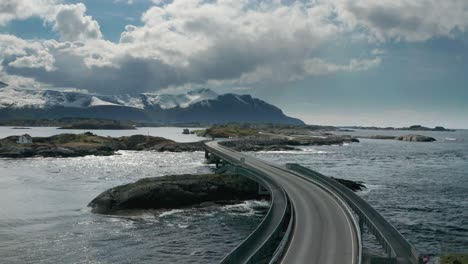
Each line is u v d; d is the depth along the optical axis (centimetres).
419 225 6806
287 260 3866
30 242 5694
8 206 7831
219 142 18000
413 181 11669
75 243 5672
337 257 3947
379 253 5091
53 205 7944
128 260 5050
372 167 15175
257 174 8775
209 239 5953
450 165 16050
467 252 5447
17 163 15012
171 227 6544
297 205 6022
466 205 8400
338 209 5800
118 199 7594
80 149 18388
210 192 8262
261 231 4981
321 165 15662
